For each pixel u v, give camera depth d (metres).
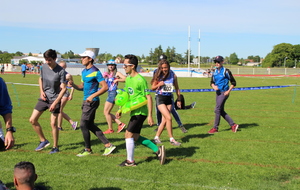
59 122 8.19
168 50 91.88
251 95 17.83
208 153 6.04
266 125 8.90
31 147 6.48
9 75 40.34
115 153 6.08
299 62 92.19
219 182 4.57
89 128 5.97
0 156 5.82
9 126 3.63
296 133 7.83
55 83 5.86
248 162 5.50
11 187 4.37
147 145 5.51
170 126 6.47
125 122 9.55
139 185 4.45
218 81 7.81
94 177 4.77
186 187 4.38
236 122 9.39
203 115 10.77
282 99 15.78
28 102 14.09
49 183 4.52
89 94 5.82
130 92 5.36
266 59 96.25
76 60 70.69
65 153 6.09
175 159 5.68
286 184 4.52
